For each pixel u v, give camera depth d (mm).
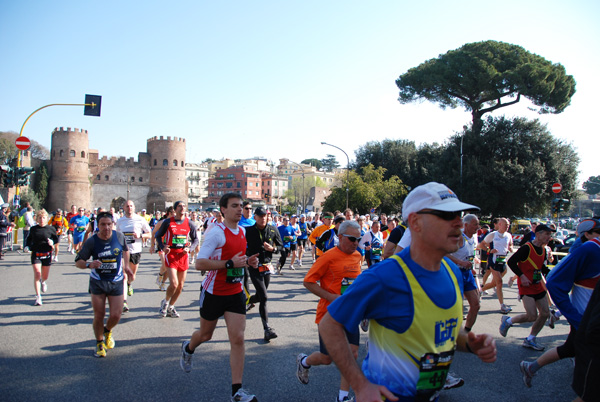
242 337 4293
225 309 4359
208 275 4449
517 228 39281
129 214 9219
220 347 5953
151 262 17000
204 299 4387
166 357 5484
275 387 4574
